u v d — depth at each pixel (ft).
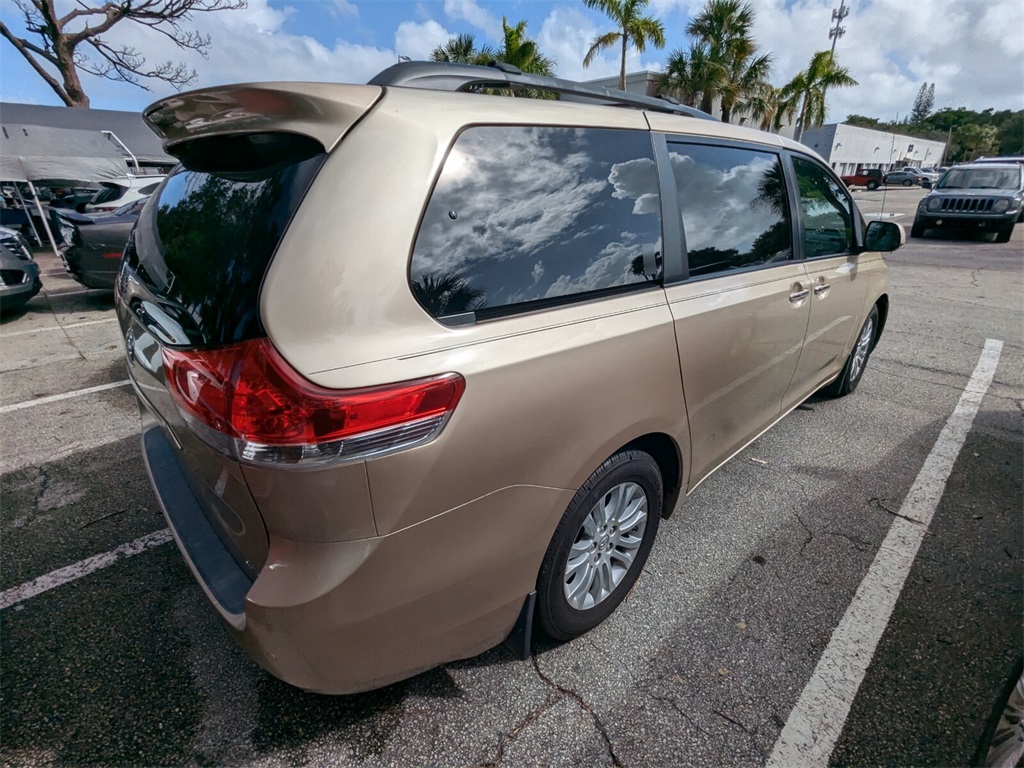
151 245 5.77
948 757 5.36
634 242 6.11
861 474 10.36
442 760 5.32
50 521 8.85
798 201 9.23
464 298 4.64
